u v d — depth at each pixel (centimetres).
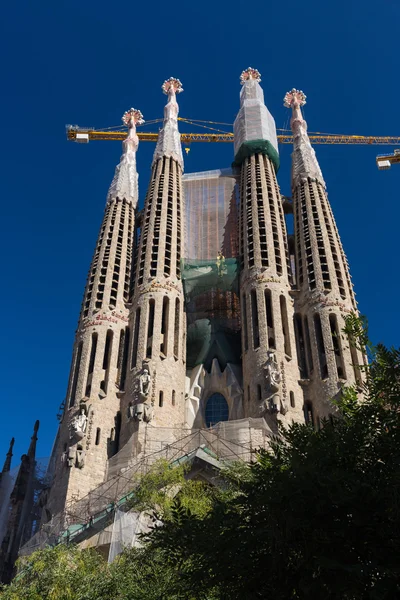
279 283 7100
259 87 9938
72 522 5094
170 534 1703
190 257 8212
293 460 1634
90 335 6831
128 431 6025
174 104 10050
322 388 6131
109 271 7494
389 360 1909
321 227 7525
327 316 6625
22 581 3353
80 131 12650
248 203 8162
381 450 1666
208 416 6875
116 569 2975
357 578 1399
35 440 7456
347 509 1500
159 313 6962
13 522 6612
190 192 8981
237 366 7131
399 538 1471
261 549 1588
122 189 8669
